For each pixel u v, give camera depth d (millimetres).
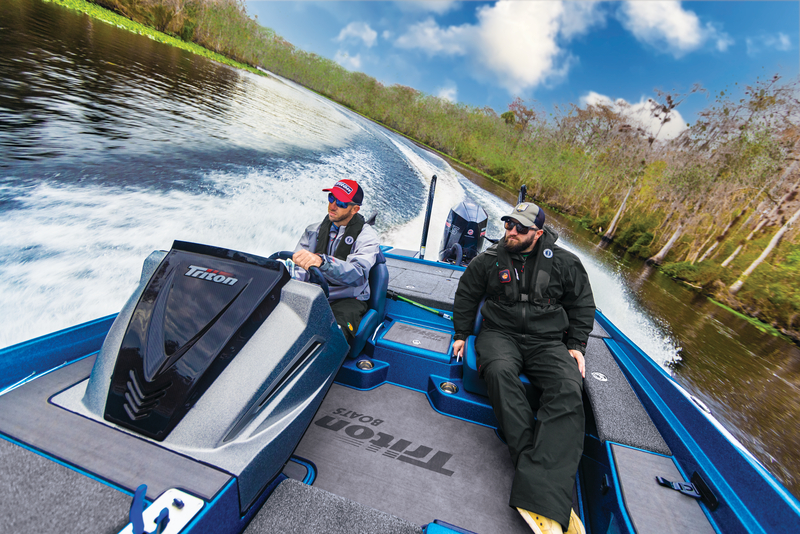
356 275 1873
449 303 2691
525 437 1479
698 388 8281
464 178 17109
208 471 954
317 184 9852
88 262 4762
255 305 1235
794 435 7277
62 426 1012
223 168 8930
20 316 3756
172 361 1095
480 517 1397
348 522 1105
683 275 16344
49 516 785
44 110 8898
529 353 1822
